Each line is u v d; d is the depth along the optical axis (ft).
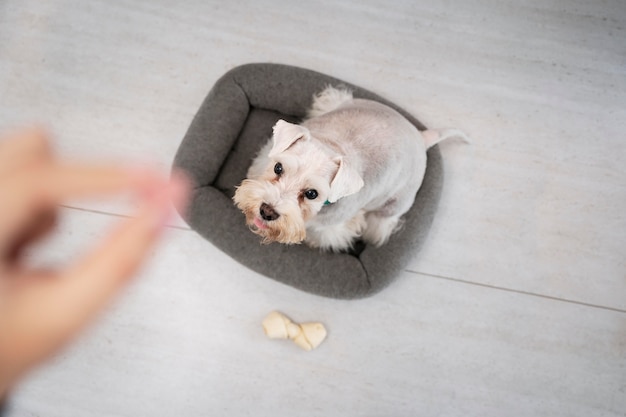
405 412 3.46
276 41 3.84
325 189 2.69
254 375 3.41
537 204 3.79
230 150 3.54
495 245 3.71
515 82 3.94
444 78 3.90
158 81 3.70
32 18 3.71
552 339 3.62
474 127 3.85
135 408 3.31
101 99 3.63
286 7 3.90
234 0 3.87
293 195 2.70
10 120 3.54
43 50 3.67
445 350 3.55
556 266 3.72
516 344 3.60
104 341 3.34
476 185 3.78
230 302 3.47
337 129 2.96
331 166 2.69
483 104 3.89
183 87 3.71
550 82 3.95
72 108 3.60
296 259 3.29
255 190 2.74
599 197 3.83
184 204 3.25
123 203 3.45
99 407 3.29
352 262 3.37
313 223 3.07
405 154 3.08
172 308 3.42
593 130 3.92
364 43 3.90
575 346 3.63
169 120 3.65
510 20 4.02
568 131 3.90
